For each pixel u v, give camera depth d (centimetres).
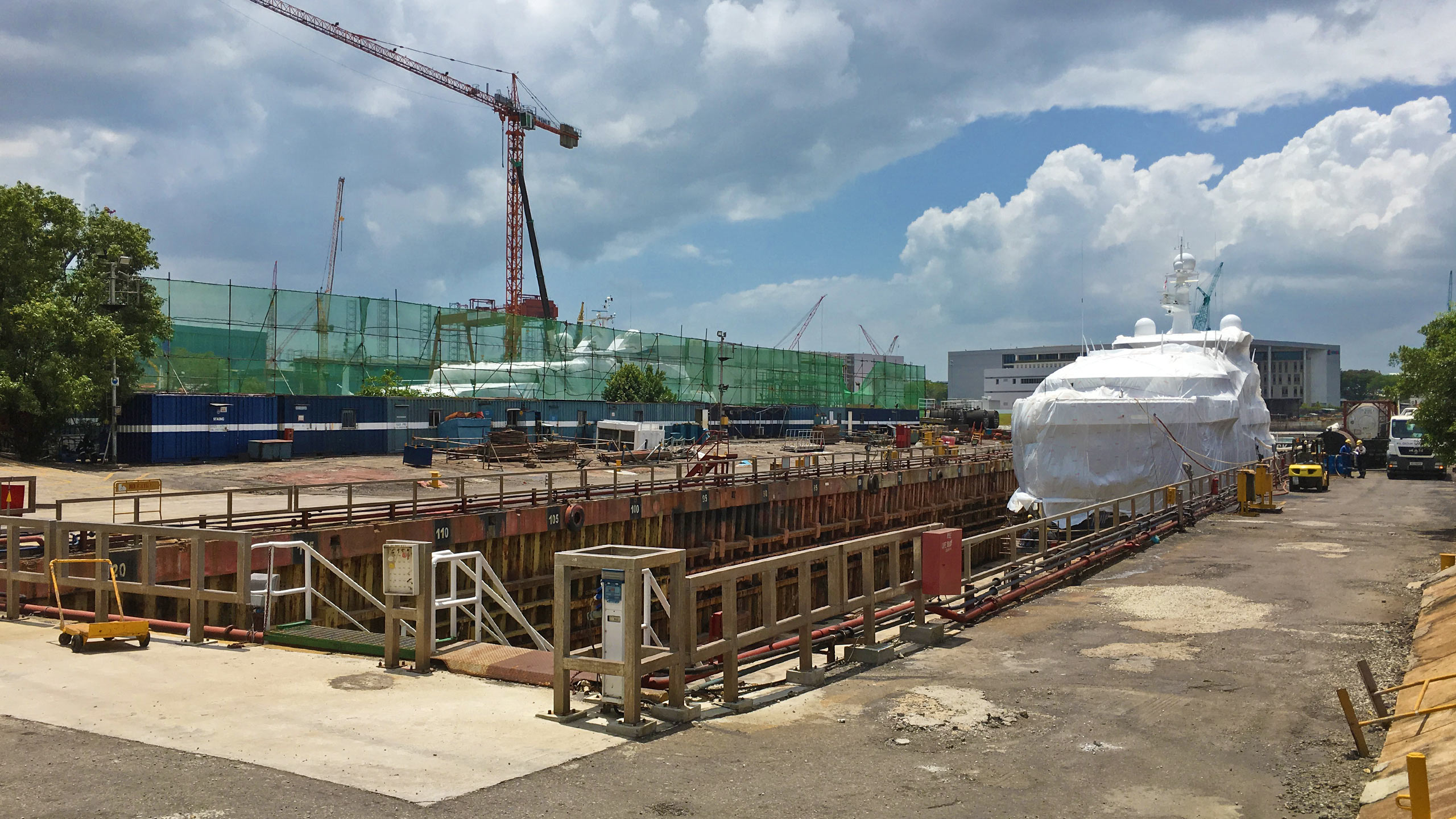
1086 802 634
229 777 623
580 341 8250
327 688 870
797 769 686
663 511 3041
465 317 7519
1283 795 651
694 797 618
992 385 18312
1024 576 1509
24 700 815
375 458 4878
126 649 1038
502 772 650
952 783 664
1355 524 2378
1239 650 1095
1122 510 3002
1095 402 3016
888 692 922
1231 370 3509
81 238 4450
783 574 3512
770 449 6712
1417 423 2531
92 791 595
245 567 1057
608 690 799
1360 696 899
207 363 5512
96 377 4050
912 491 4669
